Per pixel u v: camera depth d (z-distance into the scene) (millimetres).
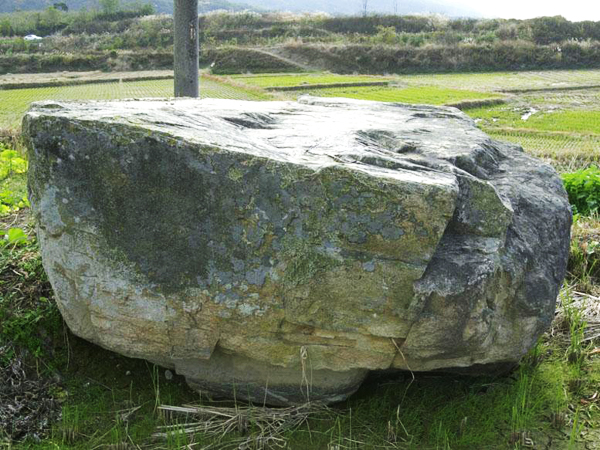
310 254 3502
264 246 3533
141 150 3486
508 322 3873
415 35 38594
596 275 5949
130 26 43688
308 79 27688
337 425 3885
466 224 3701
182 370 3967
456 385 4301
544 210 4129
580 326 4918
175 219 3559
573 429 3742
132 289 3650
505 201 3881
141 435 3807
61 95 21578
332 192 3438
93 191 3578
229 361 3932
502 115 19969
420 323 3551
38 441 3768
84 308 3842
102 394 4121
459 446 3779
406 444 3773
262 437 3760
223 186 3490
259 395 3979
